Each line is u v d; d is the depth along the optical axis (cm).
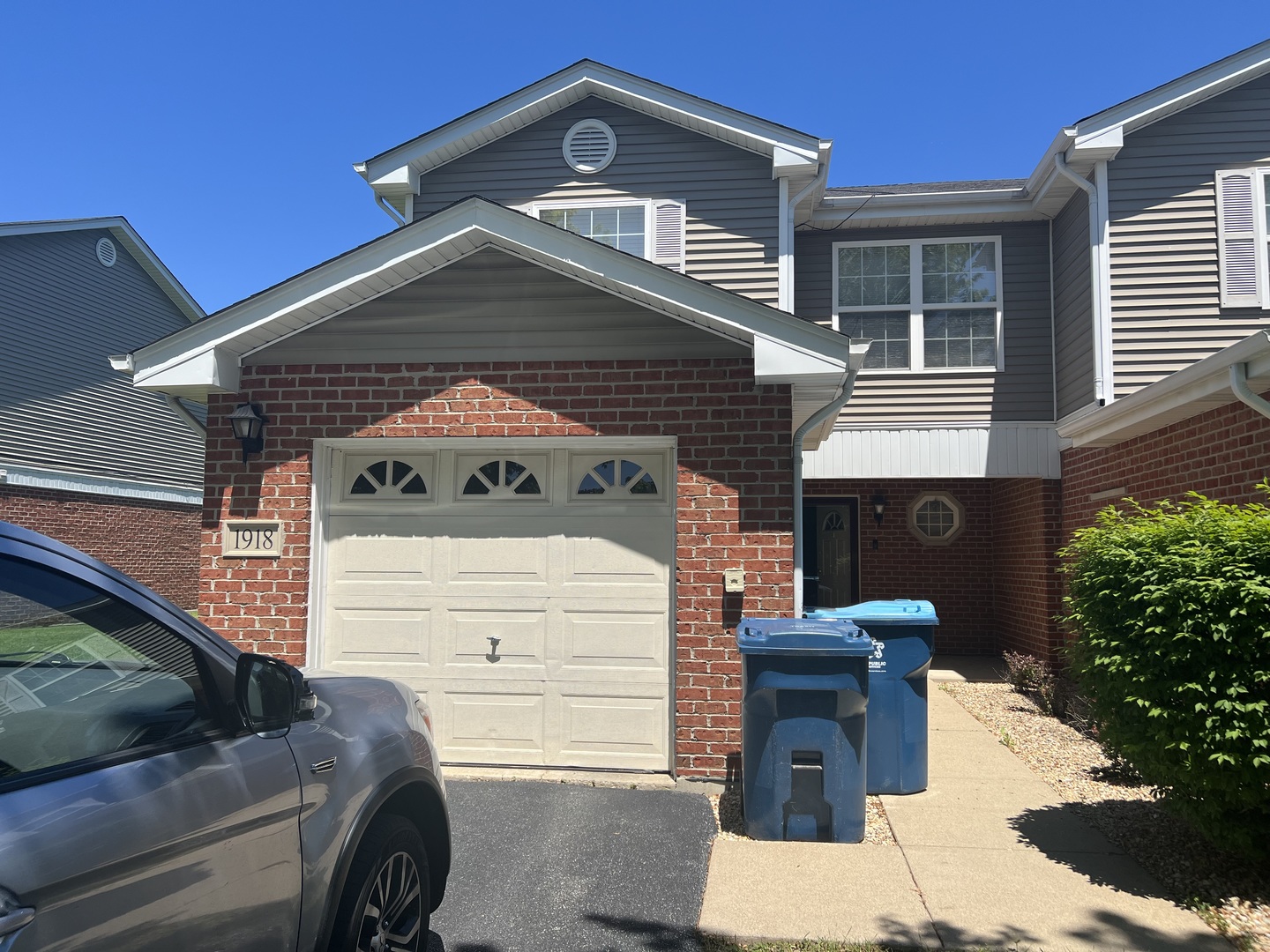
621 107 1149
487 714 646
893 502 1336
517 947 388
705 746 611
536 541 653
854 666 517
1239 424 696
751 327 596
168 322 2094
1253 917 413
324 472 666
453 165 1171
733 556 618
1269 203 997
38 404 1712
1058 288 1123
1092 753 717
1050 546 1088
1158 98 995
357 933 295
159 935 217
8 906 178
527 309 643
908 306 1159
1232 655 423
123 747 228
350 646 658
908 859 489
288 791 268
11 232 1641
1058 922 411
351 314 655
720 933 399
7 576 218
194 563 2153
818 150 1070
